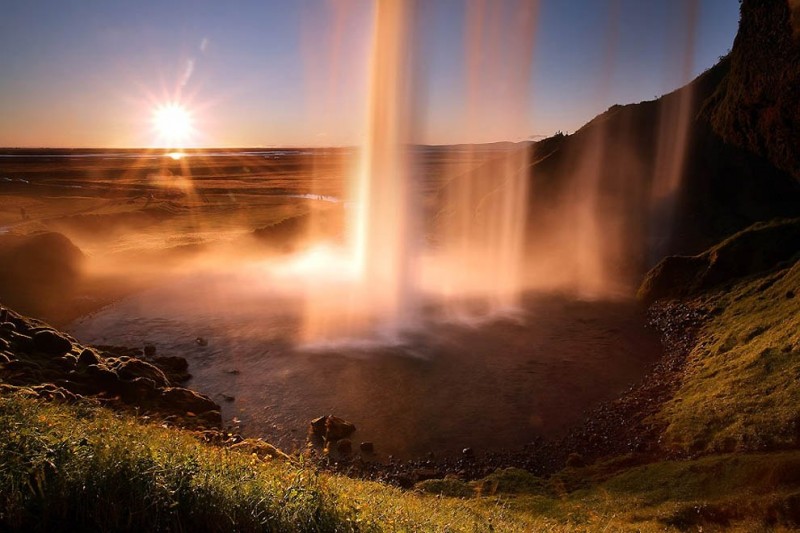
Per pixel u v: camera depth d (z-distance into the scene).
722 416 23.00
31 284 47.91
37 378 23.48
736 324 33.38
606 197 67.94
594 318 42.84
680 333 36.94
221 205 110.69
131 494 7.50
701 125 67.81
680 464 20.47
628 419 26.14
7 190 119.94
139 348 36.78
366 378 31.89
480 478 22.08
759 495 16.91
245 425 26.47
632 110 79.81
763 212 53.50
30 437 8.17
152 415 23.61
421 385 30.89
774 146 56.16
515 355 35.31
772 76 56.09
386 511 10.01
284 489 8.66
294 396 29.70
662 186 65.00
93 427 9.97
